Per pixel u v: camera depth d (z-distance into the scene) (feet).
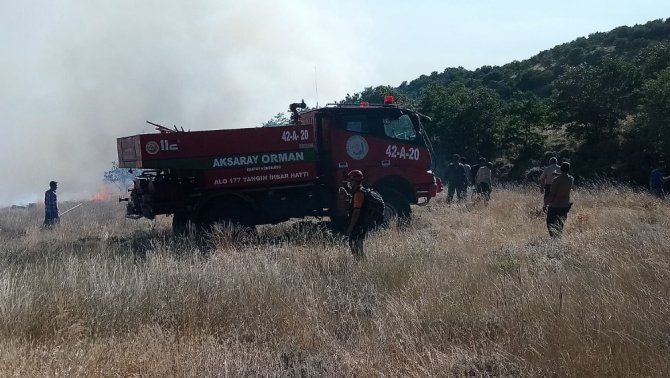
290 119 48.44
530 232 40.81
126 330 19.19
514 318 18.75
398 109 45.78
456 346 17.54
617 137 104.01
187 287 22.09
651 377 14.71
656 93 92.17
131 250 32.73
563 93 107.76
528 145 109.70
